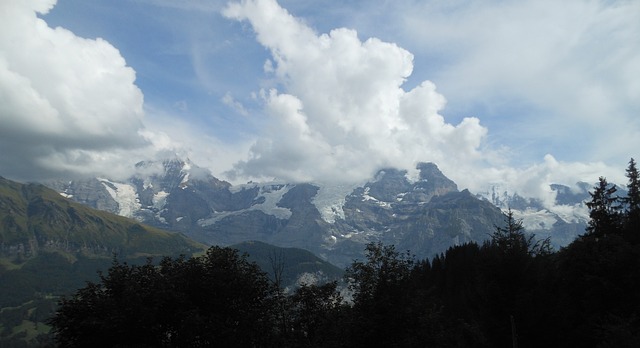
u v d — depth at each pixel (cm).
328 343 3578
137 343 3108
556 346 3788
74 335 3147
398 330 3170
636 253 3728
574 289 4034
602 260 3797
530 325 3719
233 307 3509
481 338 3869
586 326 3694
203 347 3319
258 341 3619
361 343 3191
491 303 3928
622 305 3625
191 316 3102
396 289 3312
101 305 3152
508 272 3956
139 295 3162
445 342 3431
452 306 5588
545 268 4147
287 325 4597
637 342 2788
